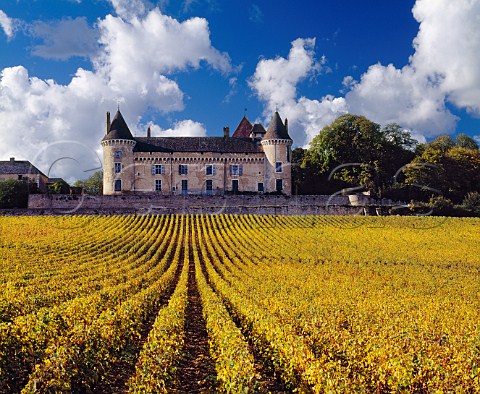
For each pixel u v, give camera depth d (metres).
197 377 16.58
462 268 44.09
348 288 30.97
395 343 16.86
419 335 18.67
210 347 18.47
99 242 51.69
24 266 36.81
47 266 37.41
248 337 20.64
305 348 15.23
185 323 22.89
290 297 25.64
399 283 34.66
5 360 14.17
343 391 12.51
